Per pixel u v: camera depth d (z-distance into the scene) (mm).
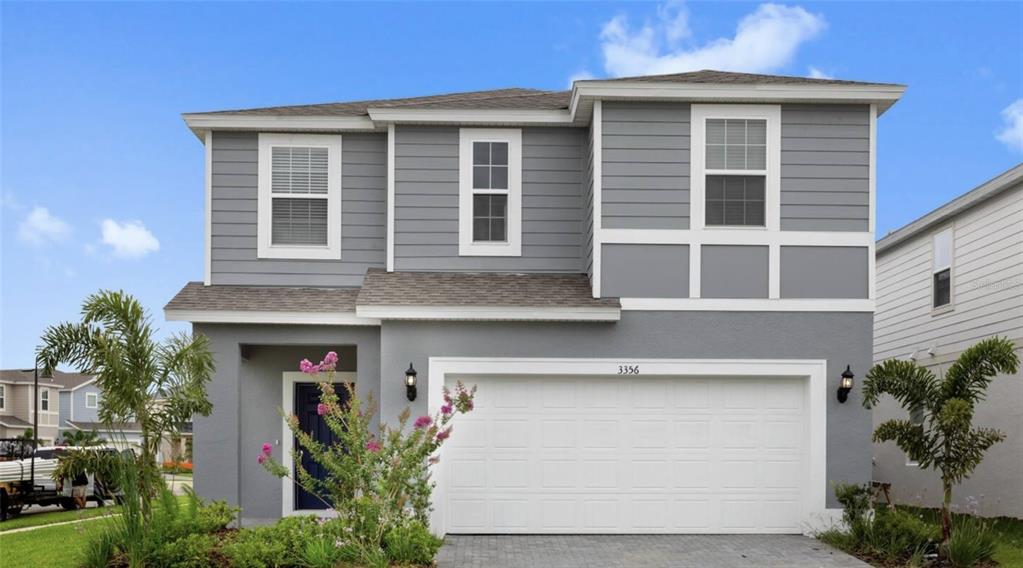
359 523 9391
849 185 12203
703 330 12062
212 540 9172
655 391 12203
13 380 40969
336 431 10070
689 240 12109
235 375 12531
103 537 8906
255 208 13336
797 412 12164
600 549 10859
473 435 12086
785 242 12133
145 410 9359
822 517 11828
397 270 13000
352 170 13484
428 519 11164
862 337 12062
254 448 13461
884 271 19438
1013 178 13633
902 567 9867
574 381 12211
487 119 12953
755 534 11992
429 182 13102
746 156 12227
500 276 12875
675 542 11383
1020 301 13781
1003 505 14164
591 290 12211
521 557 10320
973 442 10281
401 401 12016
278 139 13406
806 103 12227
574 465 12102
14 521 15453
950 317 16125
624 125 12203
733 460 12117
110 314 9320
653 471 12109
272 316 12352
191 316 12305
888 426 10617
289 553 9070
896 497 17656
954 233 16000
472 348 12070
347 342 12711
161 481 9508
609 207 12141
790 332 12062
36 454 19000
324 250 13320
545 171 13203
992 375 10477
